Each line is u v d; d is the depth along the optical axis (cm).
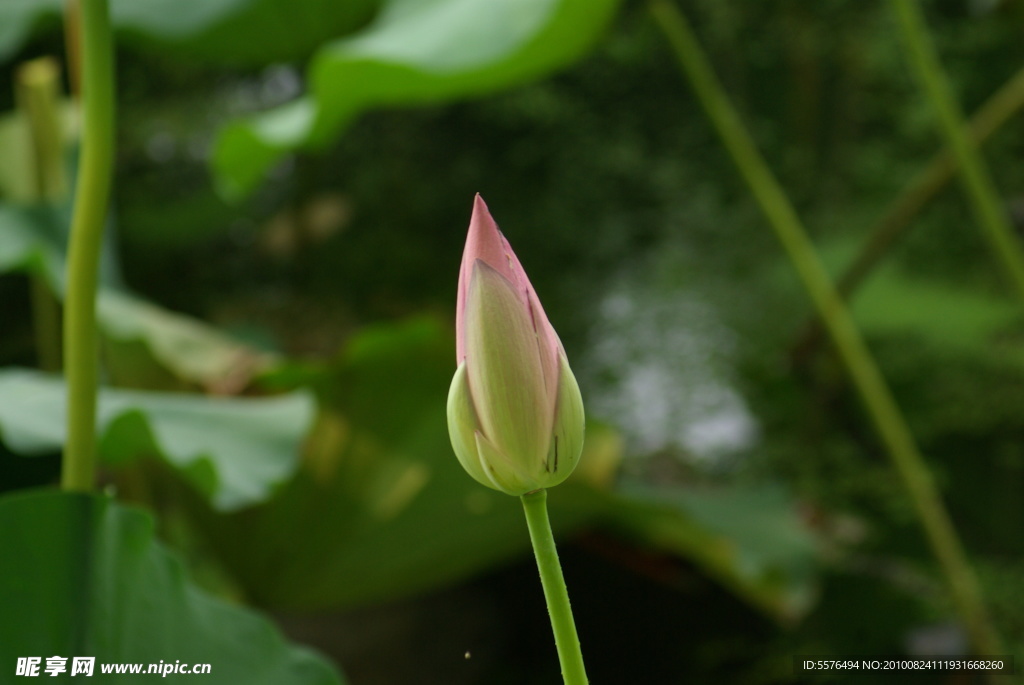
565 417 96
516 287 96
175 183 519
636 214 512
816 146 540
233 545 210
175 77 514
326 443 213
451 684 267
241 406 196
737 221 486
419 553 220
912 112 479
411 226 538
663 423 365
